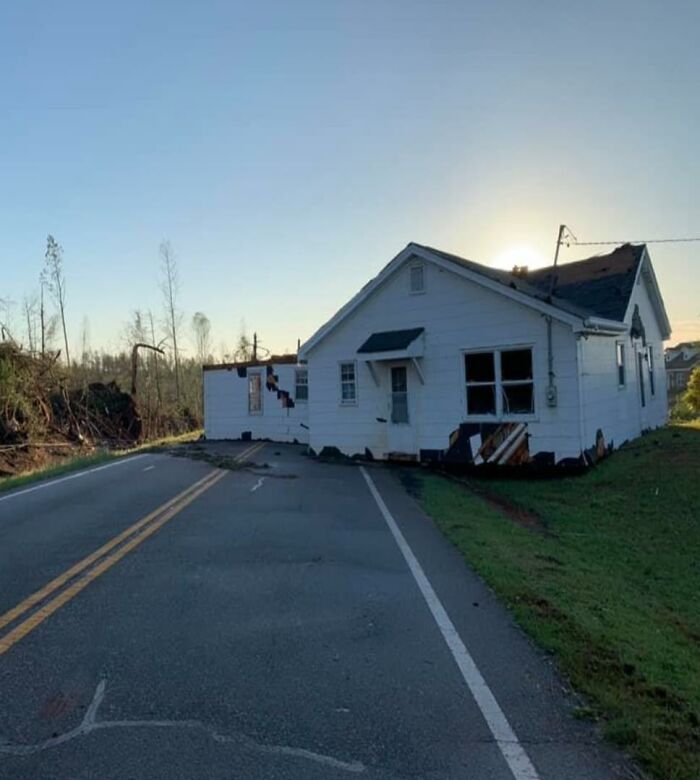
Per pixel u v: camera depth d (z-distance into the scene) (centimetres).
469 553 663
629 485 1162
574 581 611
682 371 7300
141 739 305
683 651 461
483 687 356
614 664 390
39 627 457
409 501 1001
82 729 315
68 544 715
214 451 1875
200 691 354
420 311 1490
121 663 393
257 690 355
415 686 359
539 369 1301
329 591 536
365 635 436
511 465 1330
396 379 1538
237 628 451
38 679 372
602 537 866
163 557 650
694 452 1366
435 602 506
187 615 479
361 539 732
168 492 1085
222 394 2462
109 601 513
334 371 1662
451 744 299
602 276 1853
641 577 704
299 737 306
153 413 3369
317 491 1098
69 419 2647
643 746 294
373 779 273
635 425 1784
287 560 637
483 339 1382
